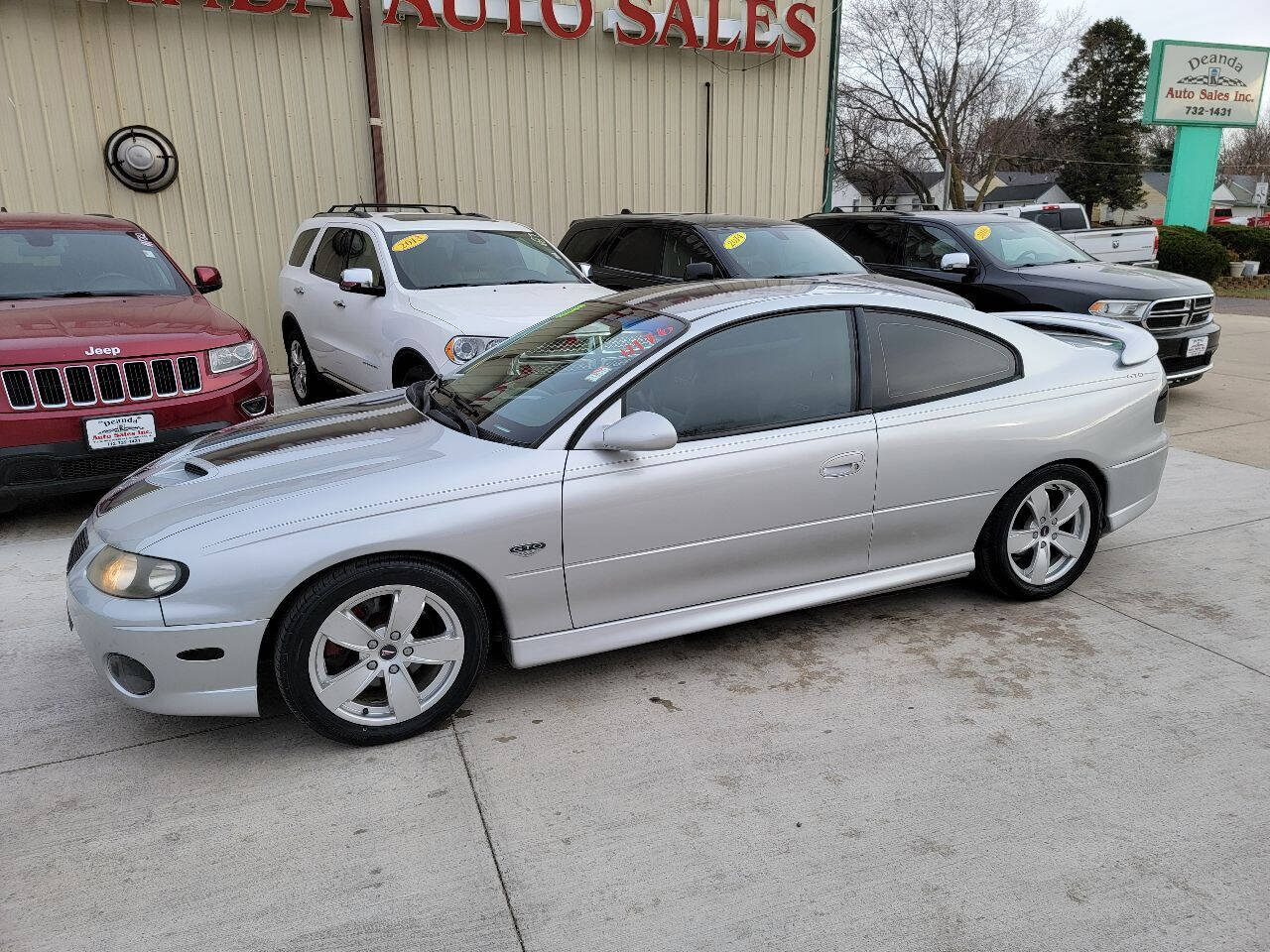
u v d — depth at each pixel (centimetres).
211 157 966
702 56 1179
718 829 270
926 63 4516
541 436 327
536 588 323
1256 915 234
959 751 308
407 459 324
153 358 507
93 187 929
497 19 1044
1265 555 480
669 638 360
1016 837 265
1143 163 6331
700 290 399
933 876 250
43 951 227
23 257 611
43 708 342
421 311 616
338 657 313
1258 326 1431
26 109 892
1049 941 227
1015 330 413
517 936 232
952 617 411
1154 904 238
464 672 321
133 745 319
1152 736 315
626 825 273
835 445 358
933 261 892
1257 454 677
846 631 399
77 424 485
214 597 285
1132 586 443
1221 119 2288
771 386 357
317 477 315
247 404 545
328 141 1012
